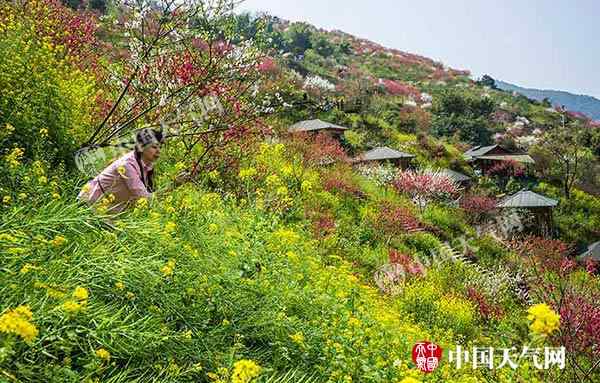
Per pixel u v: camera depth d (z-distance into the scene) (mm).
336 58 89625
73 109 8805
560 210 43125
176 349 4227
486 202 35531
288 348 5070
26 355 3449
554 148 55344
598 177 51750
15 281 3721
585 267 28344
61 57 11391
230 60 10055
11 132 7387
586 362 10422
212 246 5578
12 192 5668
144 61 9789
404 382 3740
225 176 10703
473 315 14930
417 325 10789
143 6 9523
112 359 3979
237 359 4480
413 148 47125
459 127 62969
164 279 4691
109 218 5090
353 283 8180
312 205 17203
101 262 4270
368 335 6070
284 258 6684
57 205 4730
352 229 18734
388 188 31250
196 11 9156
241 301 5133
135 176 5953
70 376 3416
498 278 20734
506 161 50344
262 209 8195
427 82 93562
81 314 3766
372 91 65750
